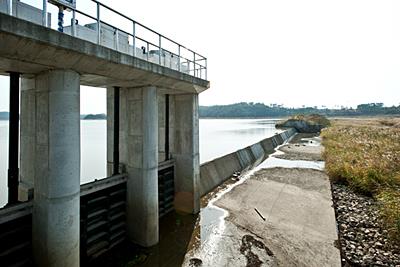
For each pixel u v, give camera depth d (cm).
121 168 1324
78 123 870
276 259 1138
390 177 1898
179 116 1652
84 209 1084
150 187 1224
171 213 1652
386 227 1305
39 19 858
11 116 895
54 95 805
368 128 6425
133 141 1242
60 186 817
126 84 1184
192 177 1622
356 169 2153
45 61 746
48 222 816
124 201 1282
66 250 839
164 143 1702
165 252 1197
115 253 1183
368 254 1110
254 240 1309
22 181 985
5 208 824
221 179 2481
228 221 1537
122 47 1281
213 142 6266
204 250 1216
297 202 1864
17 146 915
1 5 749
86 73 909
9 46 642
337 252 1191
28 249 896
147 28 1133
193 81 1457
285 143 5872
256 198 1959
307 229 1430
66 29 973
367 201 1742
